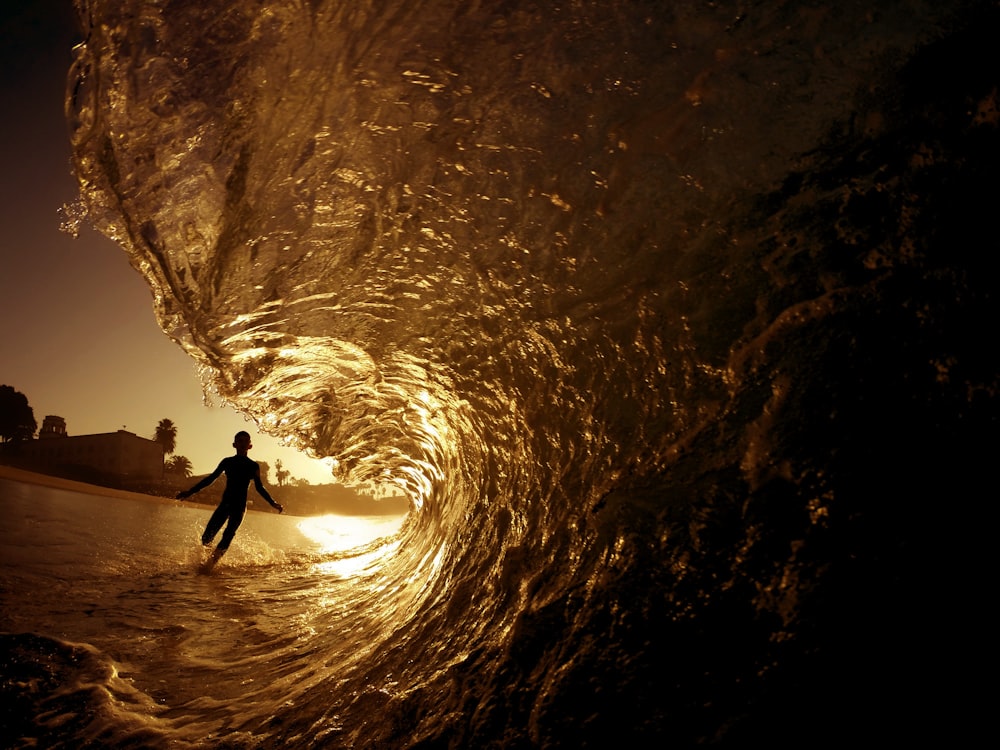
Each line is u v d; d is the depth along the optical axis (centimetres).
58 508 831
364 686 173
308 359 459
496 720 117
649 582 114
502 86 210
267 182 279
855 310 111
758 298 134
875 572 85
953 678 74
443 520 348
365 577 446
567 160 204
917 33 119
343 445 631
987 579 77
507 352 246
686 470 124
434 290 297
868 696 78
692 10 163
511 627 139
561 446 182
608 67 185
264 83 237
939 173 109
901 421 94
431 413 409
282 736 161
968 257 99
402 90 228
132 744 171
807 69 140
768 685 86
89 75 251
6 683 209
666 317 159
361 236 296
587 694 106
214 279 340
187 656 257
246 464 577
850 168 125
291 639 276
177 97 248
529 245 229
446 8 200
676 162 170
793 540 97
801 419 108
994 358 89
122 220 309
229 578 482
